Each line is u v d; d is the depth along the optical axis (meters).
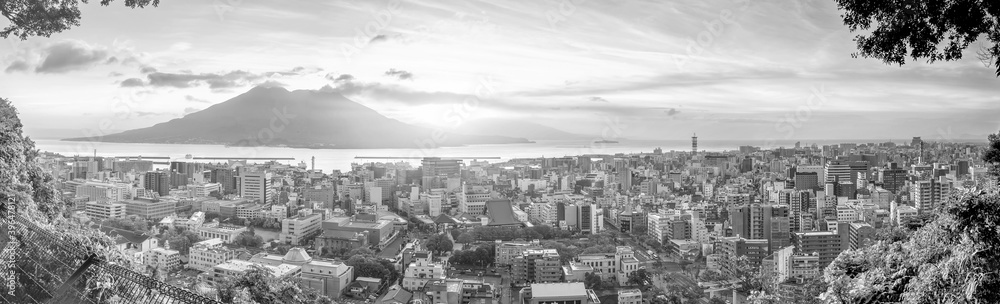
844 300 8.14
